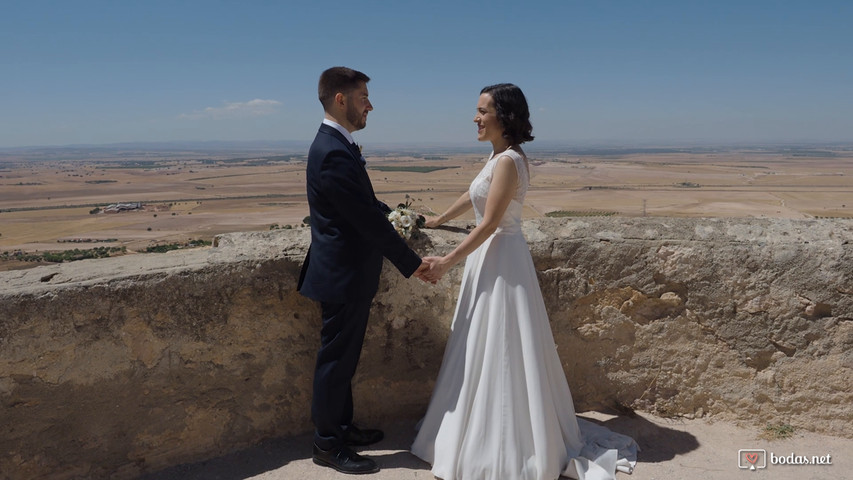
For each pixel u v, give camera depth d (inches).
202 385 96.3
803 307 103.8
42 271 88.6
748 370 108.1
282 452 101.4
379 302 108.1
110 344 87.4
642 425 110.1
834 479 94.7
